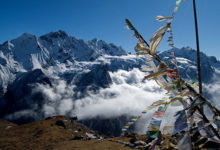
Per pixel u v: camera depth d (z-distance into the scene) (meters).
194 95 1.12
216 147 0.98
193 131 1.03
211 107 1.11
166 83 1.21
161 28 1.25
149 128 1.04
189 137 1.01
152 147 0.98
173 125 1.03
